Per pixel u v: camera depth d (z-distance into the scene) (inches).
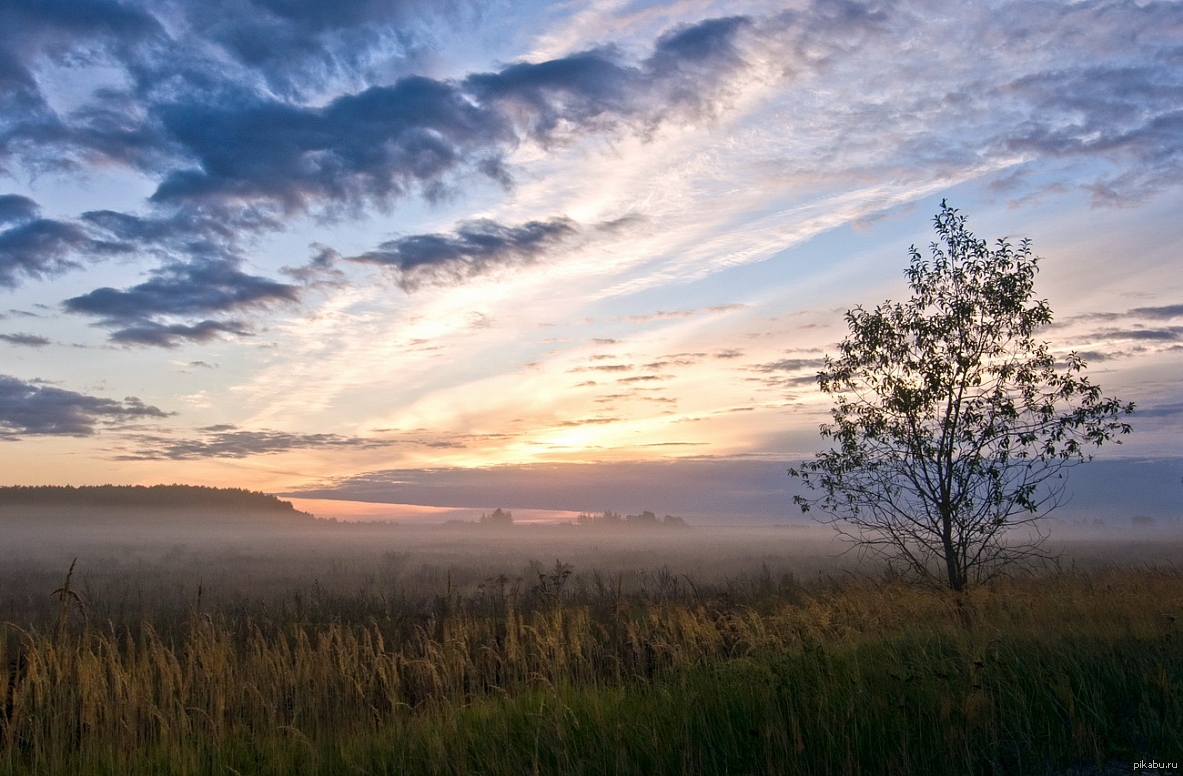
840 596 442.3
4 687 255.3
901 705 224.2
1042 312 471.2
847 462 510.0
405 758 235.9
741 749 219.3
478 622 404.5
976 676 236.5
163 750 252.2
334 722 291.4
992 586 462.6
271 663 309.4
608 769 212.7
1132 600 371.9
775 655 298.5
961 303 482.3
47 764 246.2
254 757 251.4
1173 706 219.3
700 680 285.4
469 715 277.9
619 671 330.0
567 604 534.0
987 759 201.0
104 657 296.0
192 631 325.4
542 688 300.8
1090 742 207.6
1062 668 249.0
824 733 216.1
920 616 374.6
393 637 390.6
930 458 490.9
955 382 487.8
